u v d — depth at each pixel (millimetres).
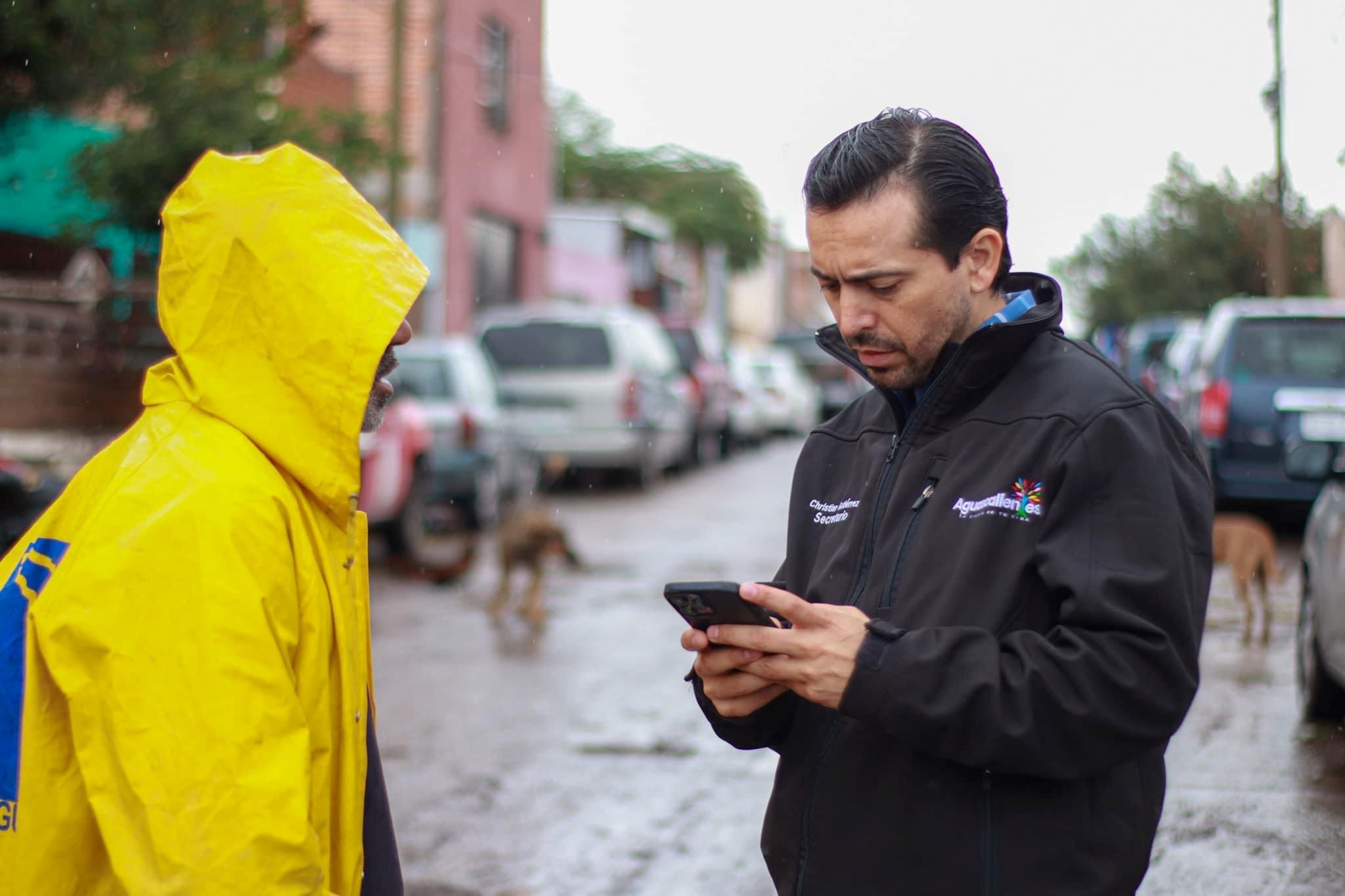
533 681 6906
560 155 50906
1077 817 1888
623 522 13602
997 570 1892
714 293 53469
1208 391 10961
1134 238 28234
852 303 1970
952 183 1933
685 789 5156
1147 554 1827
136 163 10602
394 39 16078
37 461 11391
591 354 15445
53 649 1712
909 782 1920
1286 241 16391
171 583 1708
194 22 10578
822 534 2227
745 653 1896
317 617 1858
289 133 11391
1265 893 4062
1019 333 1910
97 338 13750
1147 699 1793
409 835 4641
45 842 1768
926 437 2025
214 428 1851
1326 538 5797
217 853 1653
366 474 9891
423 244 21438
